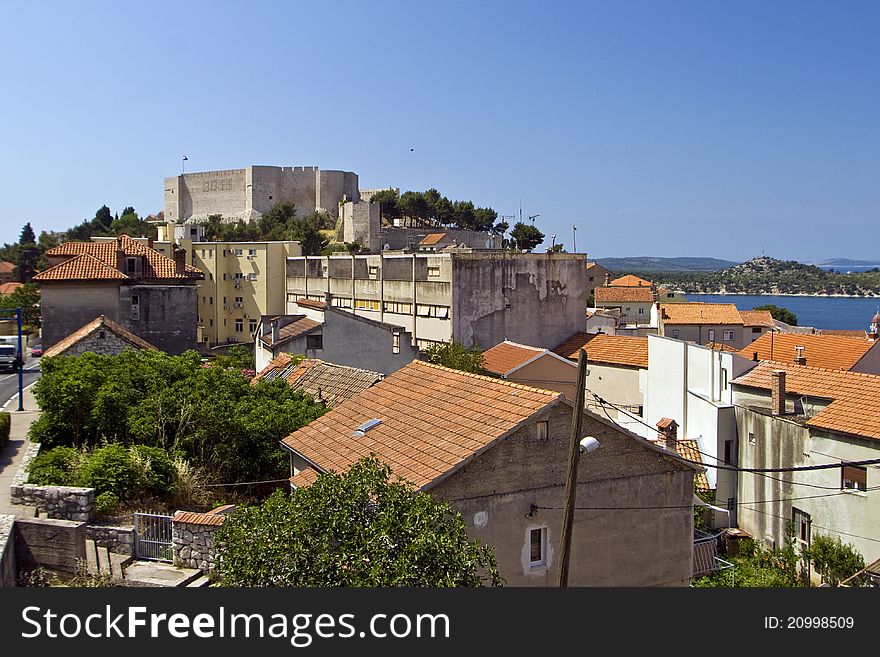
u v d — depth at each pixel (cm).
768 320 9081
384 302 7188
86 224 16125
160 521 2066
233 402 2833
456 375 2228
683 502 2016
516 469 1798
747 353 4775
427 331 6488
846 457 2923
